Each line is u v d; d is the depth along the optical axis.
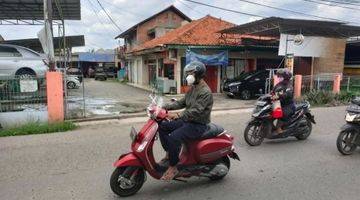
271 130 7.73
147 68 28.31
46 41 10.91
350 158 6.75
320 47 19.00
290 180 5.47
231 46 20.05
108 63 54.19
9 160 6.48
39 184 5.26
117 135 8.67
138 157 4.73
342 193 4.96
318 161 6.52
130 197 4.81
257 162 6.40
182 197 4.80
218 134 5.27
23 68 13.59
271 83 16.89
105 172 5.80
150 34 37.22
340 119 11.18
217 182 5.38
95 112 12.47
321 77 17.67
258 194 4.91
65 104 10.95
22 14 19.16
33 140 8.11
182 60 20.36
